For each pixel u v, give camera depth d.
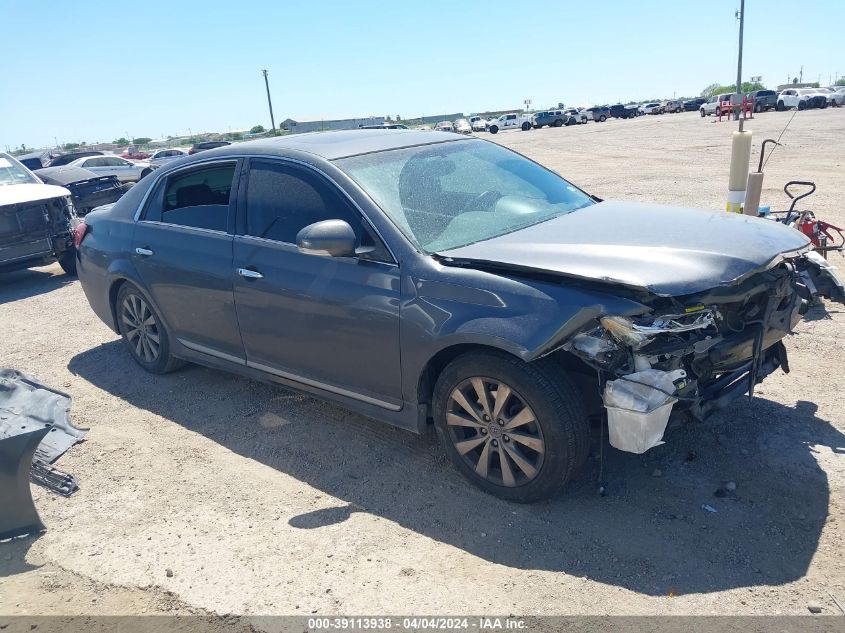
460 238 3.68
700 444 3.84
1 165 9.79
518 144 31.33
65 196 9.22
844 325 5.38
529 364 3.16
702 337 3.25
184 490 3.81
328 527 3.37
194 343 4.88
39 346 6.46
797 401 4.24
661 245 3.32
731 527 3.13
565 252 3.28
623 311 2.96
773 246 3.47
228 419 4.64
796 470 3.53
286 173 4.14
